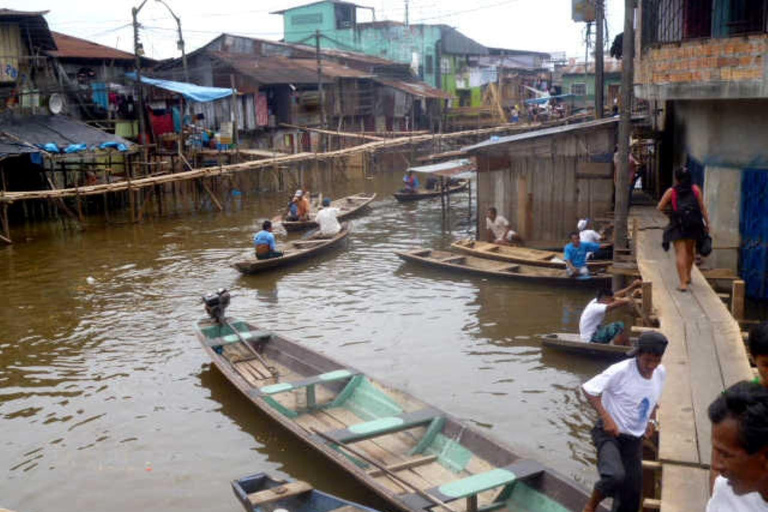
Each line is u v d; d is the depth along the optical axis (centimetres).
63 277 1825
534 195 1905
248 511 656
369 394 952
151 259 2022
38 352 1278
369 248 2116
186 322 1434
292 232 2394
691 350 831
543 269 1672
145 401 1057
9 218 2722
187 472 851
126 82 3300
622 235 1406
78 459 891
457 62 6212
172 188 3409
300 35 5675
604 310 1123
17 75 2798
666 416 673
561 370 1116
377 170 4412
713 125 1391
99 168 3216
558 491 657
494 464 744
